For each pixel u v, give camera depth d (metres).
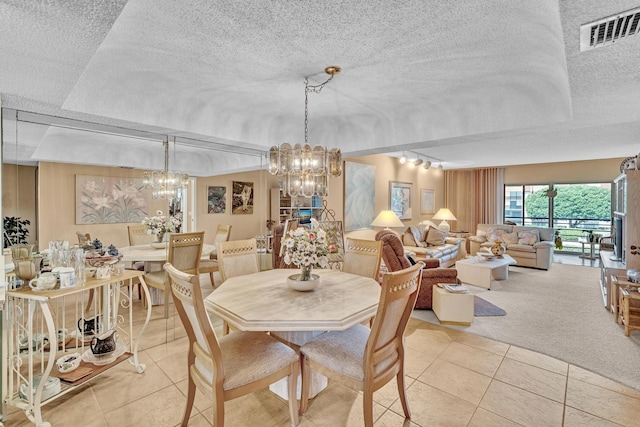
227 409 1.93
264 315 1.71
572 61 1.81
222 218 4.19
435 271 3.73
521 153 5.85
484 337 2.97
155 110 2.66
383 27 1.74
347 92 2.80
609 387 2.16
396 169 7.07
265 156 4.06
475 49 1.98
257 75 2.42
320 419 1.84
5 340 1.84
